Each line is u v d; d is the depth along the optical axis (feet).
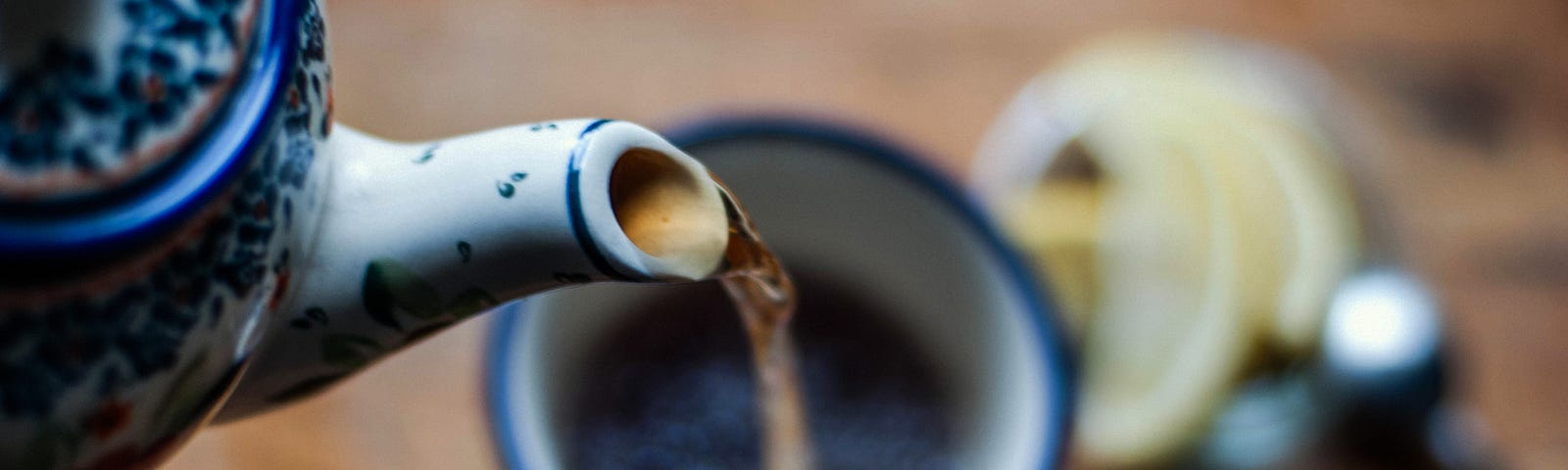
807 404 1.67
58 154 0.95
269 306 1.04
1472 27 2.21
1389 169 2.13
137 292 0.98
